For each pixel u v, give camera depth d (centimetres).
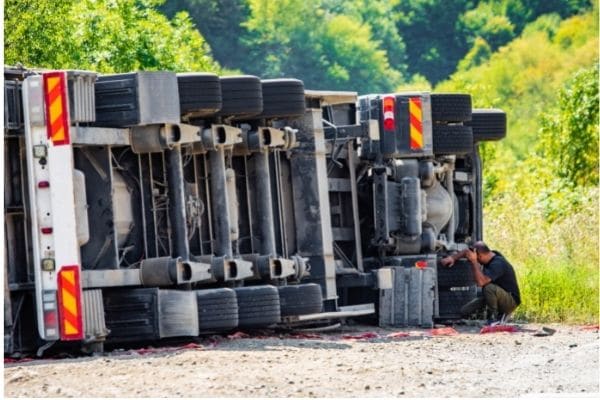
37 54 5147
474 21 19438
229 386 2683
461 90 9900
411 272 4125
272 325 3694
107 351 3303
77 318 3136
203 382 2720
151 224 3475
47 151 3158
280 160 3969
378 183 4206
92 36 5912
